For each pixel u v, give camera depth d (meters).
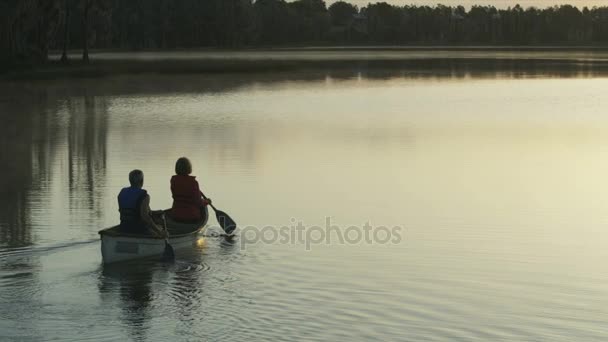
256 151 29.58
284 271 14.96
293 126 38.03
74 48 184.25
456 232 17.80
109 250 15.43
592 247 16.59
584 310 12.83
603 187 22.84
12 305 13.12
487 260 15.63
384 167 26.16
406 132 35.56
